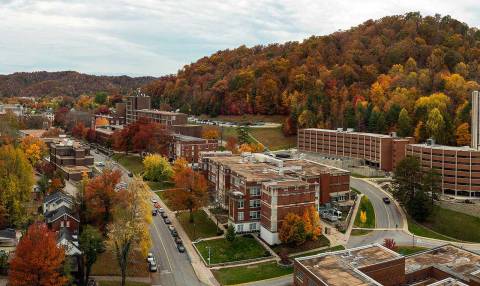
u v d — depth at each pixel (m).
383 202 145.50
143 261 98.50
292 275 95.81
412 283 80.12
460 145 191.88
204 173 153.25
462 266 82.75
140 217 91.88
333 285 69.56
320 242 111.38
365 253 83.12
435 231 128.00
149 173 164.12
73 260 85.94
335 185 139.88
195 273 95.62
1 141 176.75
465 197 149.62
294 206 111.12
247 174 124.62
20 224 106.81
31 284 73.50
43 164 176.88
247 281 92.81
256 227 118.62
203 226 121.50
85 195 109.12
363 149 193.62
